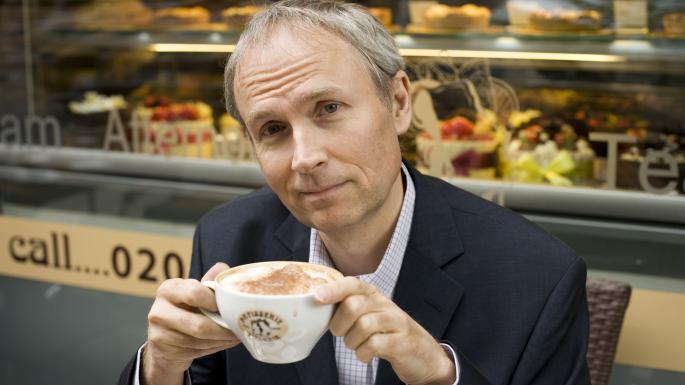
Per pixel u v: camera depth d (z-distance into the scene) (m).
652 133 2.13
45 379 2.89
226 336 0.93
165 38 2.75
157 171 2.71
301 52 0.95
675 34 2.05
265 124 0.99
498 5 2.26
